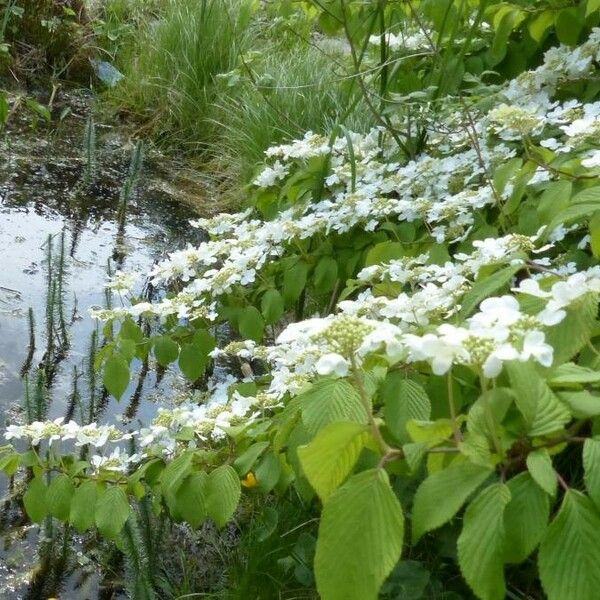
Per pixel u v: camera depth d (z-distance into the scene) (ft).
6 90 7.68
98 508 2.39
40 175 6.30
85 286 4.93
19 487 3.39
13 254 5.11
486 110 3.66
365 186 3.60
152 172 6.70
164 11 8.86
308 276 3.74
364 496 1.41
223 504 2.19
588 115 3.01
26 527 3.19
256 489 2.92
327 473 1.56
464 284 2.41
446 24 4.12
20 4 8.25
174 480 2.25
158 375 4.33
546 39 4.13
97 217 5.82
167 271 3.49
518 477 1.49
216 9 7.81
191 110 7.39
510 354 1.42
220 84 7.32
